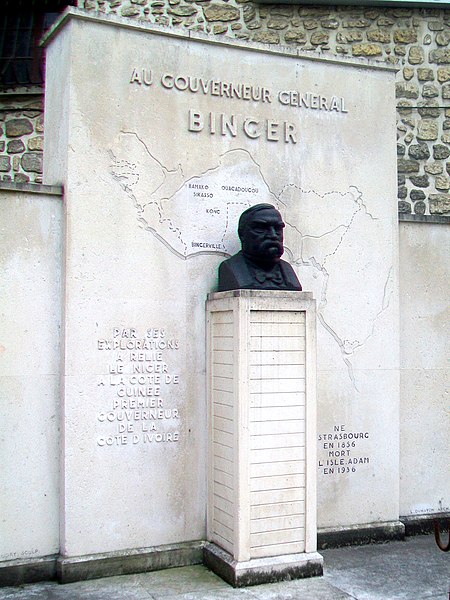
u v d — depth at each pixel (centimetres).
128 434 472
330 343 539
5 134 804
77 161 466
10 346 452
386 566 484
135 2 796
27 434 454
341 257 545
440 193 812
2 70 800
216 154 509
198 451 492
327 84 549
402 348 578
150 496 476
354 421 543
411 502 574
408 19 817
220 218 507
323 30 800
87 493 458
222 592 429
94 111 473
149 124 489
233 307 456
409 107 812
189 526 487
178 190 495
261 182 522
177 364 489
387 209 563
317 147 542
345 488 538
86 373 461
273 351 459
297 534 461
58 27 486
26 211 461
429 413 584
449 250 599
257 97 525
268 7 795
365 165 557
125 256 477
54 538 457
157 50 495
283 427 459
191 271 496
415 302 584
